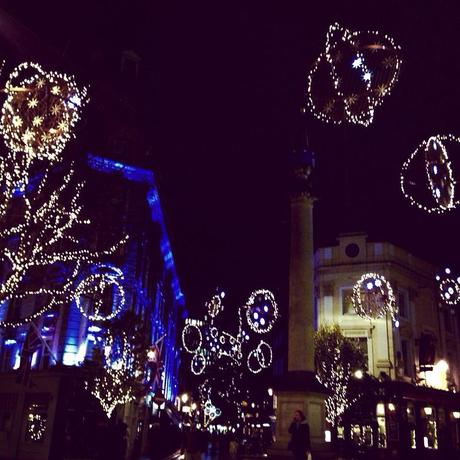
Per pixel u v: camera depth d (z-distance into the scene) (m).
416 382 38.09
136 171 31.39
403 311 40.62
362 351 36.75
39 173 16.11
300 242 22.19
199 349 52.41
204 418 53.25
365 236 41.34
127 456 27.28
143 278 34.06
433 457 37.03
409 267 41.91
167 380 53.06
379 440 35.50
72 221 17.84
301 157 23.12
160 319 46.59
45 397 23.48
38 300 28.23
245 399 53.97
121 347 24.75
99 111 30.38
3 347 28.70
